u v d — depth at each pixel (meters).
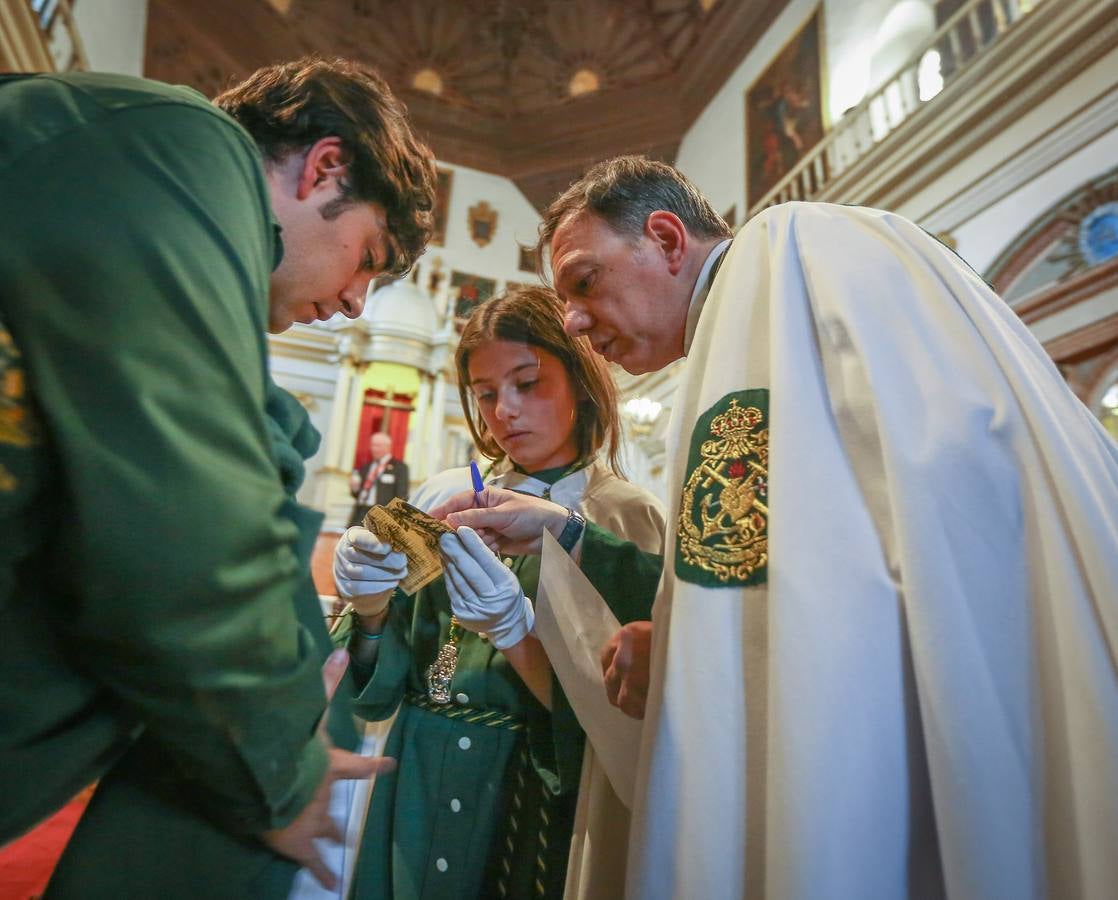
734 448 0.88
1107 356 5.13
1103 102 5.28
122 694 0.62
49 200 0.61
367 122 0.96
